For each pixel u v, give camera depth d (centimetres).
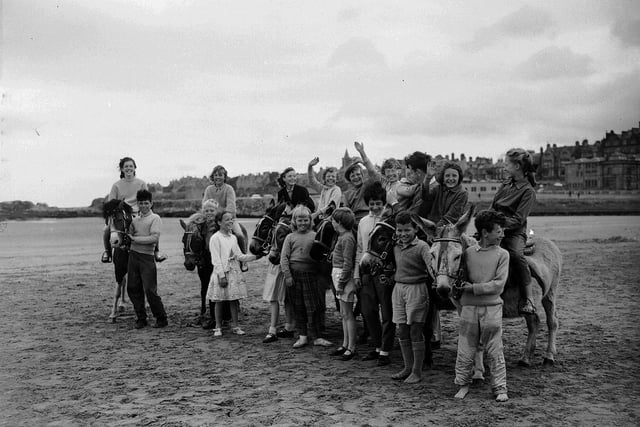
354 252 821
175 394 676
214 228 1061
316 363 807
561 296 1398
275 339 955
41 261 2886
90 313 1260
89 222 17100
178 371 777
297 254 897
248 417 591
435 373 749
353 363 804
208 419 587
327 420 577
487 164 18450
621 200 14162
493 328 636
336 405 624
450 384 698
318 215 979
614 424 556
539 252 782
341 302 836
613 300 1334
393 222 760
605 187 15688
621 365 777
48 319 1185
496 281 628
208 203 1059
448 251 630
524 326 1058
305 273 893
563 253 2633
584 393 655
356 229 876
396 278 713
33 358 855
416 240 705
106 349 910
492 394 655
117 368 796
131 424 577
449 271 621
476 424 559
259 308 1304
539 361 803
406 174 843
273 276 959
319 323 916
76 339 987
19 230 9962
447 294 617
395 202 888
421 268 696
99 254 3528
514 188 745
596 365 777
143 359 845
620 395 647
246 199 16838
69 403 646
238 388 694
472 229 3058
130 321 1159
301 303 909
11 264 2648
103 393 682
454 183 738
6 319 1185
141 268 1080
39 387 708
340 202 984
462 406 615
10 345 941
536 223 8075
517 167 736
